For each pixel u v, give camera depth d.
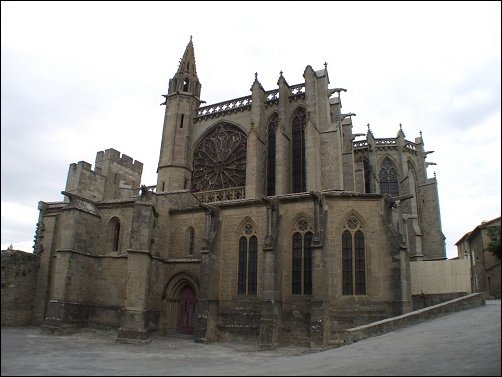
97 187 49.56
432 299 29.80
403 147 57.09
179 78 50.97
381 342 19.58
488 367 12.32
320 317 26.45
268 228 30.59
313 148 39.31
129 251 30.89
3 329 31.69
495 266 42.91
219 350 25.91
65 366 17.22
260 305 30.03
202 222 34.94
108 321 32.56
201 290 30.47
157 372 16.14
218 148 47.75
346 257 29.17
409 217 50.09
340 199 30.19
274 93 46.97
